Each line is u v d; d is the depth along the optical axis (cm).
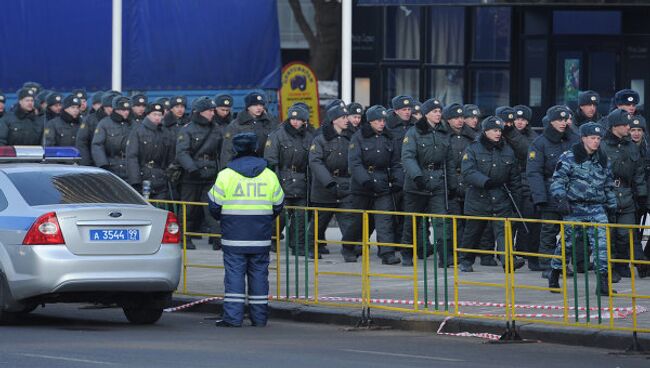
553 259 3000
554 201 3212
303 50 6425
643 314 2714
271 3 4838
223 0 4862
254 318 2795
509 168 3506
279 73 4853
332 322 2845
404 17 6084
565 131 3403
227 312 2783
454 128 3653
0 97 4084
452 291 3097
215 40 4872
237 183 2777
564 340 2530
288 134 3875
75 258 2628
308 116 3894
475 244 3525
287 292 2991
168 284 2717
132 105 4222
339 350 2411
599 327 2523
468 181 3488
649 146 3478
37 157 2944
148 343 2467
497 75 5997
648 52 5803
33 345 2409
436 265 2756
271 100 4862
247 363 2209
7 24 5169
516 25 5925
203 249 4072
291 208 2991
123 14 4962
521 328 2584
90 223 2648
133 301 2775
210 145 4069
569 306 2805
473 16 5997
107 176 2836
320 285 3219
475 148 3500
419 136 3603
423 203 3619
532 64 5922
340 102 3797
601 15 5844
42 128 4134
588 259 2756
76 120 4253
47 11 5103
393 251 3688
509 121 3625
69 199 2716
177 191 4116
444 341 2569
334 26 6191
